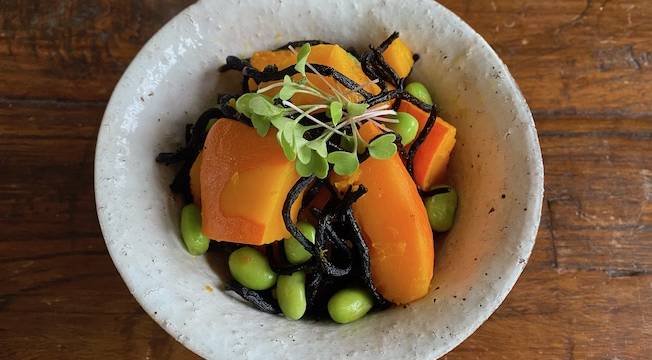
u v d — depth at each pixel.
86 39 0.25
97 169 0.19
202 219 0.20
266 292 0.20
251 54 0.22
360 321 0.20
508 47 0.25
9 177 0.24
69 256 0.23
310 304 0.20
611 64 0.25
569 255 0.24
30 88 0.25
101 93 0.25
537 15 0.26
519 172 0.19
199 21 0.20
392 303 0.20
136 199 0.19
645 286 0.24
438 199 0.21
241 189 0.19
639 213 0.24
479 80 0.20
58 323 0.23
